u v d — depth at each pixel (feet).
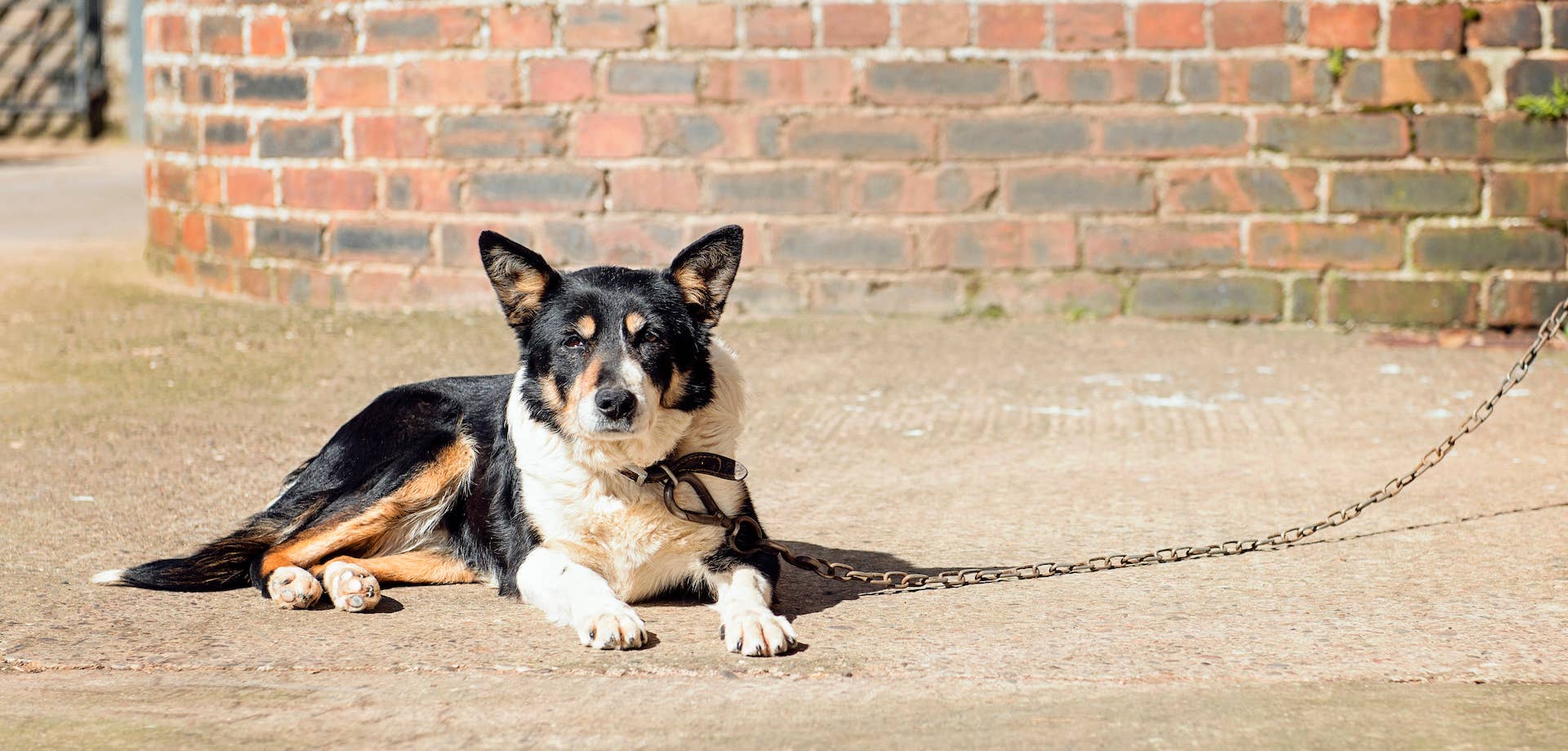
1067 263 34.73
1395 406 27.32
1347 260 34.04
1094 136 34.19
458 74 35.24
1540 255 33.68
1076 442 25.00
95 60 96.99
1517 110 33.37
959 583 16.69
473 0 34.94
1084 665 13.71
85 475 22.40
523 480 15.85
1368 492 21.39
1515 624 14.94
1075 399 28.22
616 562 15.75
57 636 14.76
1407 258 33.96
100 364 30.99
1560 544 18.19
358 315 36.01
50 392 28.58
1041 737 11.89
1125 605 15.87
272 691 13.17
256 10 36.86
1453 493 21.18
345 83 36.17
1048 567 17.57
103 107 97.09
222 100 37.83
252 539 16.93
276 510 17.17
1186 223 34.32
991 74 34.19
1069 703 12.70
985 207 34.68
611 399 14.42
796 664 13.80
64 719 12.47
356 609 15.65
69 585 16.70
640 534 15.53
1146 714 12.39
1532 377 29.66
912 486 22.08
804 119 34.58
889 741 11.84
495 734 12.09
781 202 34.94
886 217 34.81
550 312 15.60
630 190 35.04
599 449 15.24
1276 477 22.41
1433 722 12.15
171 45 39.14
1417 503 20.62
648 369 14.92
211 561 16.65
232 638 14.74
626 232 35.17
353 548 16.83
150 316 36.04
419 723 12.34
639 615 15.58
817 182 34.76
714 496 15.76
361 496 16.80
